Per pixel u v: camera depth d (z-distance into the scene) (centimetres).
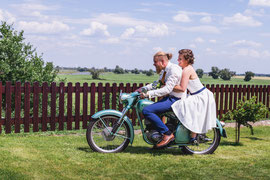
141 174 414
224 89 981
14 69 831
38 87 718
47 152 511
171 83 496
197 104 507
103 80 5212
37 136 691
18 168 420
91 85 784
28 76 852
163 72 520
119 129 518
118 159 480
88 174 407
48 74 907
